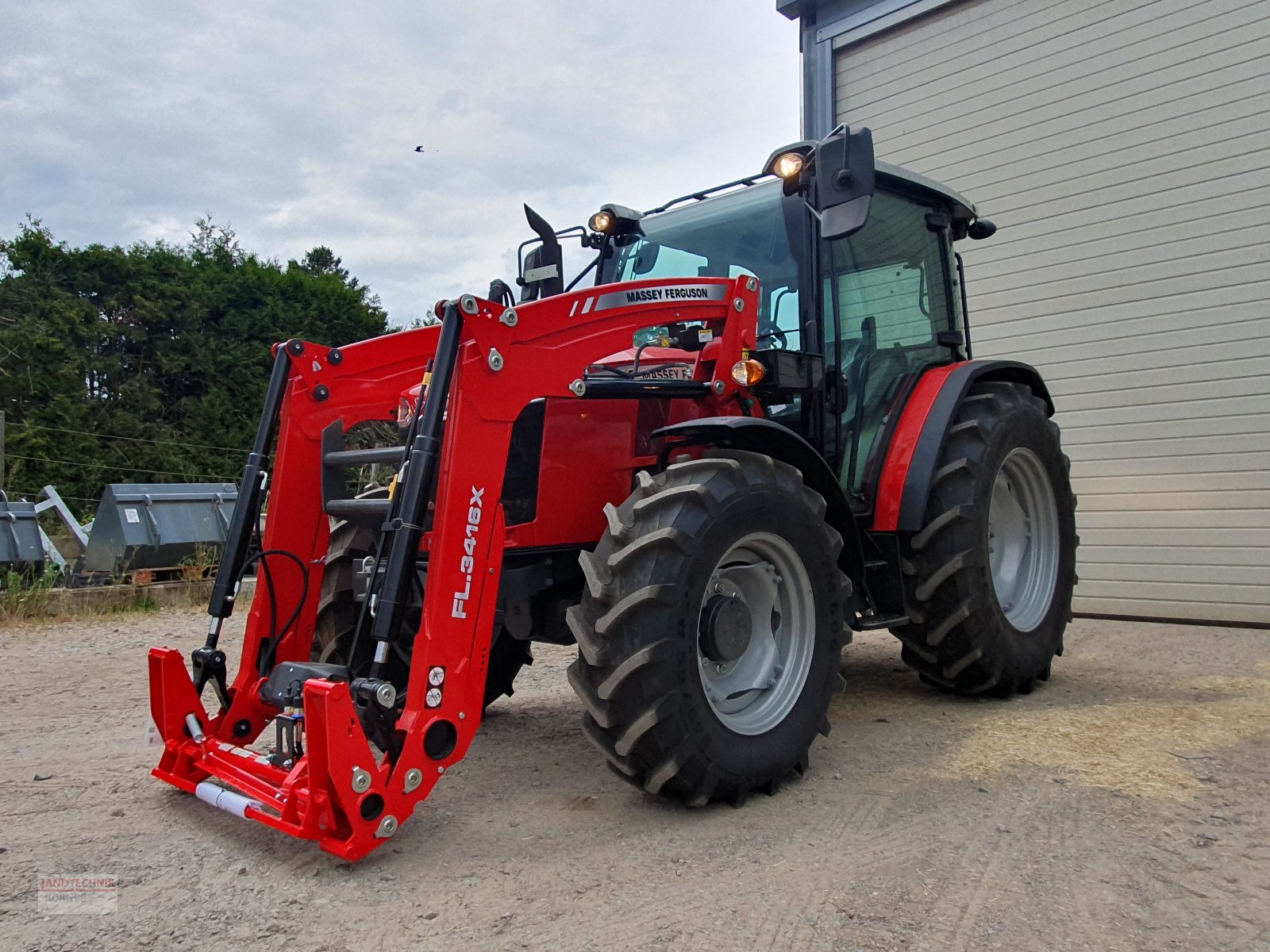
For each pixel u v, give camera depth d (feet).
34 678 15.92
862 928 6.54
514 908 6.91
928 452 12.21
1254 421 19.35
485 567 8.38
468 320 8.33
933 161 24.39
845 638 10.26
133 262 73.67
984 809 8.83
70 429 63.26
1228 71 19.72
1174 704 12.78
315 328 80.33
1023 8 22.75
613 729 8.50
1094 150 21.56
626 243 14.08
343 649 10.85
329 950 6.32
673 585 8.44
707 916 6.75
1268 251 19.19
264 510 14.37
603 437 10.50
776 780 9.37
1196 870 7.39
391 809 7.68
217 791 8.48
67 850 8.10
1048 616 13.96
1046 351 22.21
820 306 11.83
